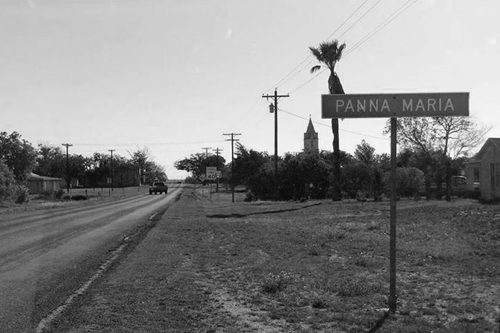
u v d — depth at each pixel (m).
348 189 49.16
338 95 7.43
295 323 7.00
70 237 19.36
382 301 7.96
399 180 45.41
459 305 7.66
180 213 32.25
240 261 12.52
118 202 54.38
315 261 12.12
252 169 74.62
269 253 13.78
